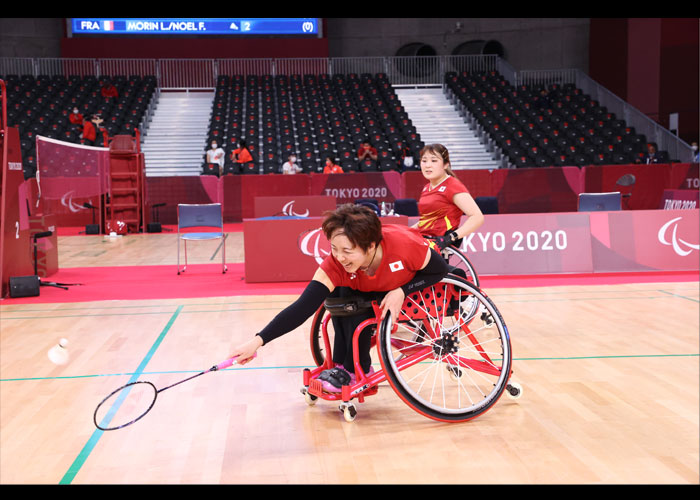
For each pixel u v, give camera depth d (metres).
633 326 4.76
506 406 3.12
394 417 3.00
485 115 19.42
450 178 4.17
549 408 3.08
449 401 3.17
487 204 7.64
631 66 20.50
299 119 19.03
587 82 21.52
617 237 7.28
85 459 2.56
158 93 20.95
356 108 19.77
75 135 17.16
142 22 21.55
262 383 3.54
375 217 2.62
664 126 19.23
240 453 2.61
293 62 22.25
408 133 18.06
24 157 15.85
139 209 13.42
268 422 2.96
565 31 23.33
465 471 2.40
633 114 18.86
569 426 2.84
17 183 6.74
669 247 7.31
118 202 13.31
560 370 3.70
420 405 2.85
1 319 5.34
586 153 17.11
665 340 4.34
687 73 18.58
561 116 19.25
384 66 22.89
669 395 3.24
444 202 4.16
